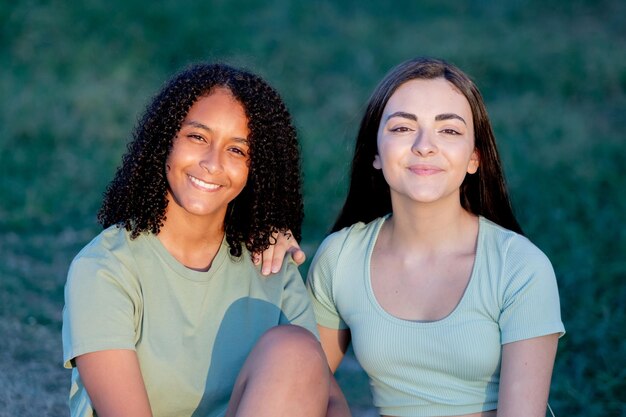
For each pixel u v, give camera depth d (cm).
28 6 1355
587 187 838
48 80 1194
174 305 359
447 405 376
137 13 1378
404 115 384
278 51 1327
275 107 385
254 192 380
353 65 1295
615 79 1199
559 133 1010
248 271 382
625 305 610
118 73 1221
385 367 384
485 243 385
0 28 1316
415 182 378
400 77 394
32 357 536
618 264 662
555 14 1517
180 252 372
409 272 390
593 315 593
